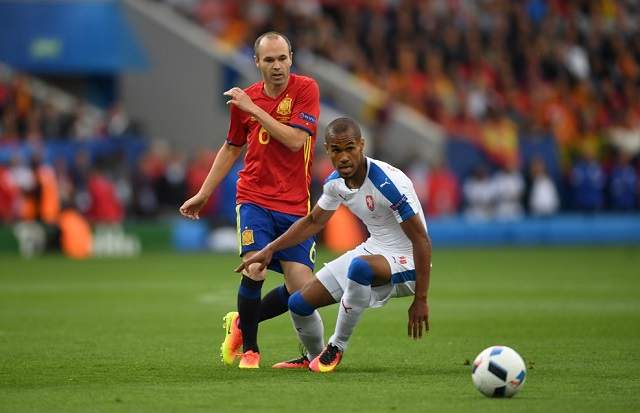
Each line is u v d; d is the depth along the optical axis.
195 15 120.00
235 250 97.88
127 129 104.31
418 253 29.94
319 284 31.30
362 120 113.25
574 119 122.44
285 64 31.64
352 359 34.78
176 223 97.62
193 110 110.38
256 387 28.47
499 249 99.38
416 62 120.94
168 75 110.88
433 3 127.62
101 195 93.00
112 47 108.50
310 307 31.41
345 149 29.47
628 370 31.92
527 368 32.28
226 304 53.88
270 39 31.67
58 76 113.81
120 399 26.59
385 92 116.50
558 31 132.25
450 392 27.62
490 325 44.66
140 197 97.06
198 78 110.06
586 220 107.44
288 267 32.28
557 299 55.75
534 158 110.56
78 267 78.88
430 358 35.03
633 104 130.62
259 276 31.33
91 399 26.66
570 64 129.88
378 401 26.27
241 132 32.81
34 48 107.31
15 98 103.19
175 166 98.25
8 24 108.31
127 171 99.69
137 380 29.95
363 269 30.44
